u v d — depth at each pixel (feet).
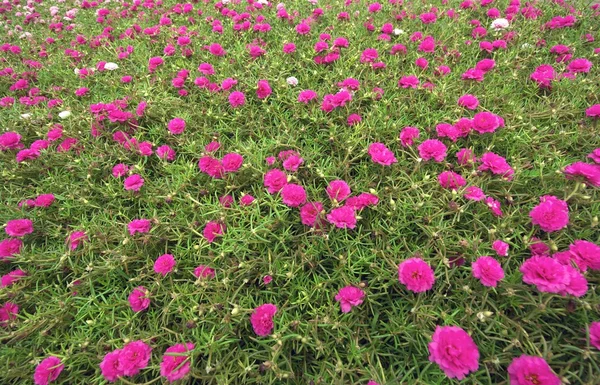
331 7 2.77
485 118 1.43
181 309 1.12
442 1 2.71
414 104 1.71
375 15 2.59
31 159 1.61
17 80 2.31
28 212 1.44
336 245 1.24
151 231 1.27
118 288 1.24
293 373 1.00
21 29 3.20
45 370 1.01
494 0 2.52
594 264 1.01
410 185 1.35
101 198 1.50
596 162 1.31
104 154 1.62
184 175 1.47
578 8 2.39
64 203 1.44
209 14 2.87
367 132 1.58
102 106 1.73
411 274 1.03
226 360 1.05
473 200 1.20
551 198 1.19
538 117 1.60
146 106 1.74
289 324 1.06
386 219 1.28
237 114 1.72
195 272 1.21
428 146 1.38
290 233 1.27
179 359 0.99
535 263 0.97
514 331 1.01
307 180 1.47
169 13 2.89
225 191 1.47
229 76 2.04
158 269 1.18
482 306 1.02
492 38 2.25
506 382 0.93
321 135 1.61
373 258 1.20
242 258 1.21
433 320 1.07
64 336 1.15
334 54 2.02
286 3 2.92
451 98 1.75
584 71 1.77
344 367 0.99
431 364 1.01
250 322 1.12
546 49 2.08
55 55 2.63
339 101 1.60
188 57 2.31
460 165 1.41
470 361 0.87
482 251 1.16
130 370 0.99
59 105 1.98
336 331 1.08
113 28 2.92
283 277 1.19
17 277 1.22
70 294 1.22
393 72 1.94
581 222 1.22
